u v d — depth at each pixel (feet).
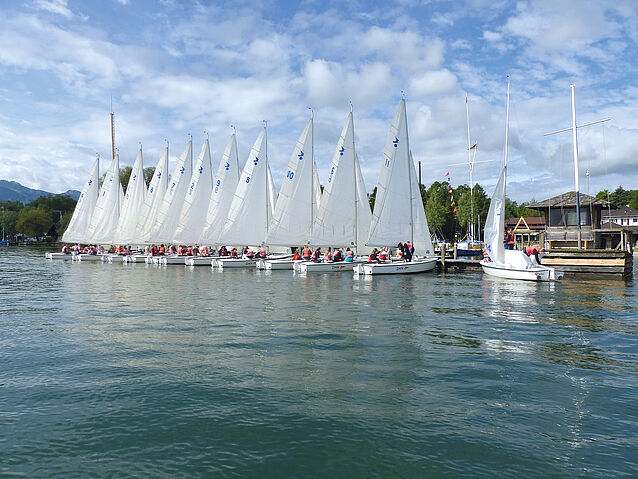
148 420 24.70
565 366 35.09
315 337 44.34
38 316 56.49
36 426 23.93
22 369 33.71
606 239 155.43
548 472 19.62
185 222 181.47
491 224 110.01
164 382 30.76
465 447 21.77
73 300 71.26
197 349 39.60
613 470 19.81
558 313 59.06
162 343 41.83
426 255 120.47
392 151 114.01
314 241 123.85
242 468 19.92
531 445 22.02
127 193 211.20
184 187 193.06
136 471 19.61
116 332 46.68
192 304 66.49
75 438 22.62
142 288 88.38
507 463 20.38
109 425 24.08
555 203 142.00
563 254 114.32
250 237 154.20
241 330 47.65
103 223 213.05
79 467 19.92
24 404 26.89
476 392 29.09
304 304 66.44
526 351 39.50
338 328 48.83
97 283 98.73
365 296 75.31
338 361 35.94
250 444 22.03
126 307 63.72
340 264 123.44
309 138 131.95
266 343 41.86
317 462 20.39
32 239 515.09
